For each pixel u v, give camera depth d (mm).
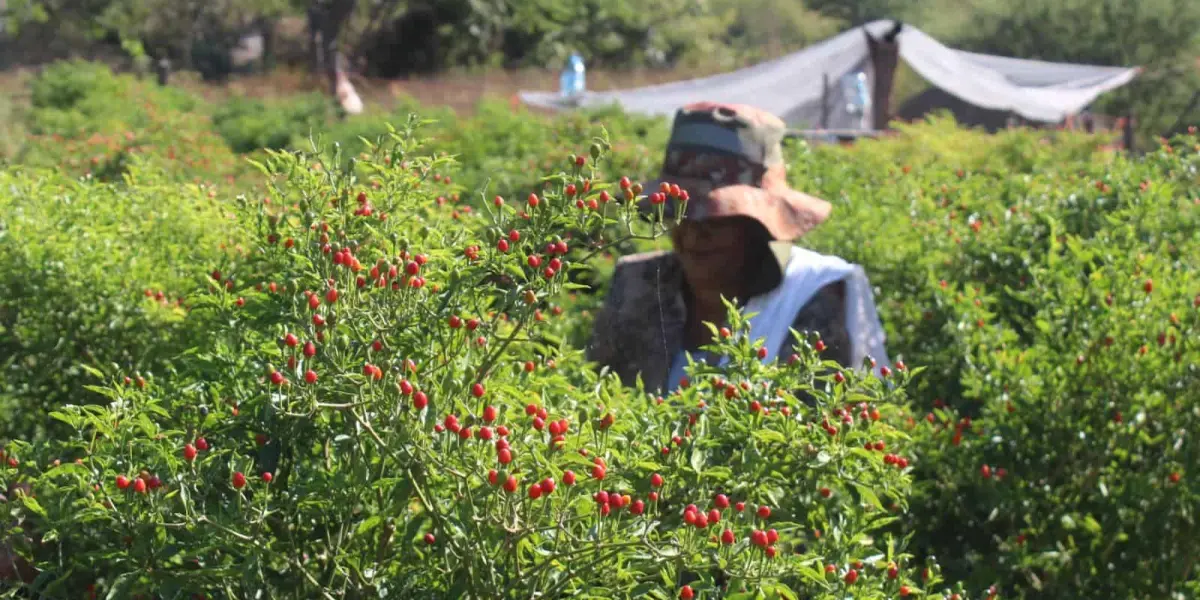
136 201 5398
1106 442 4684
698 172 3734
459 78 40969
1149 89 40812
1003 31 44594
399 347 2594
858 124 26359
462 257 2721
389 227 2971
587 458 2426
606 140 2547
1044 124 29969
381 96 38125
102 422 2449
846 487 2840
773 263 3709
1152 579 4547
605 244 2572
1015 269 6438
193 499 2416
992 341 5160
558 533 2289
